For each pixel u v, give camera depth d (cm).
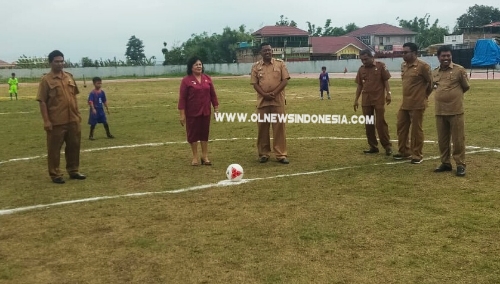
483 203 629
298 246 502
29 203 677
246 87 3709
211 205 647
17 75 6488
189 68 894
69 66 7188
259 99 916
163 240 525
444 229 539
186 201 668
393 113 1698
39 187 766
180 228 561
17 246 518
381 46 9200
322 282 423
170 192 716
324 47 8694
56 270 459
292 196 680
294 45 8156
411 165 870
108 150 1087
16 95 2894
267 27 8231
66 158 816
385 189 707
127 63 7806
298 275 438
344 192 695
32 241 531
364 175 797
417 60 874
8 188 762
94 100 1248
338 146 1081
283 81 910
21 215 621
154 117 1741
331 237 524
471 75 4319
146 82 5109
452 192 685
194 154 905
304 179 778
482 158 905
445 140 802
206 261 471
